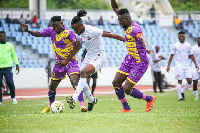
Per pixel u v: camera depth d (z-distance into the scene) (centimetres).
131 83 2223
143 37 2131
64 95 4756
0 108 2911
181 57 3750
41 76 6644
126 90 2244
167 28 9131
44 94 5050
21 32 7881
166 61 7556
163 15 9631
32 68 6594
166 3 9462
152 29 8794
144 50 2219
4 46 3391
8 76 3400
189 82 3728
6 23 8088
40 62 7262
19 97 4497
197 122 1772
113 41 8081
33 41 7744
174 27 9169
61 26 2367
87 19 9038
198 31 8962
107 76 6919
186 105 3036
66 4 13488
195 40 8862
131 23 2223
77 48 2345
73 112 2386
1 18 8869
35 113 2383
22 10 9088
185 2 12719
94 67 2327
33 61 7181
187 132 1510
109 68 6938
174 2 12731
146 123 1730
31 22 8256
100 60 2361
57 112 2323
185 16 10131
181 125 1681
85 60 2398
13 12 9494
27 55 7519
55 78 2466
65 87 6450
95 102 2517
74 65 2445
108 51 7850
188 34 8969
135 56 2227
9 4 12562
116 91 2338
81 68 2405
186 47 3747
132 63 2252
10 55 3422
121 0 9619
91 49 2366
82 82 2277
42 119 1881
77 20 2278
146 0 9338
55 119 1872
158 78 5069
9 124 1741
